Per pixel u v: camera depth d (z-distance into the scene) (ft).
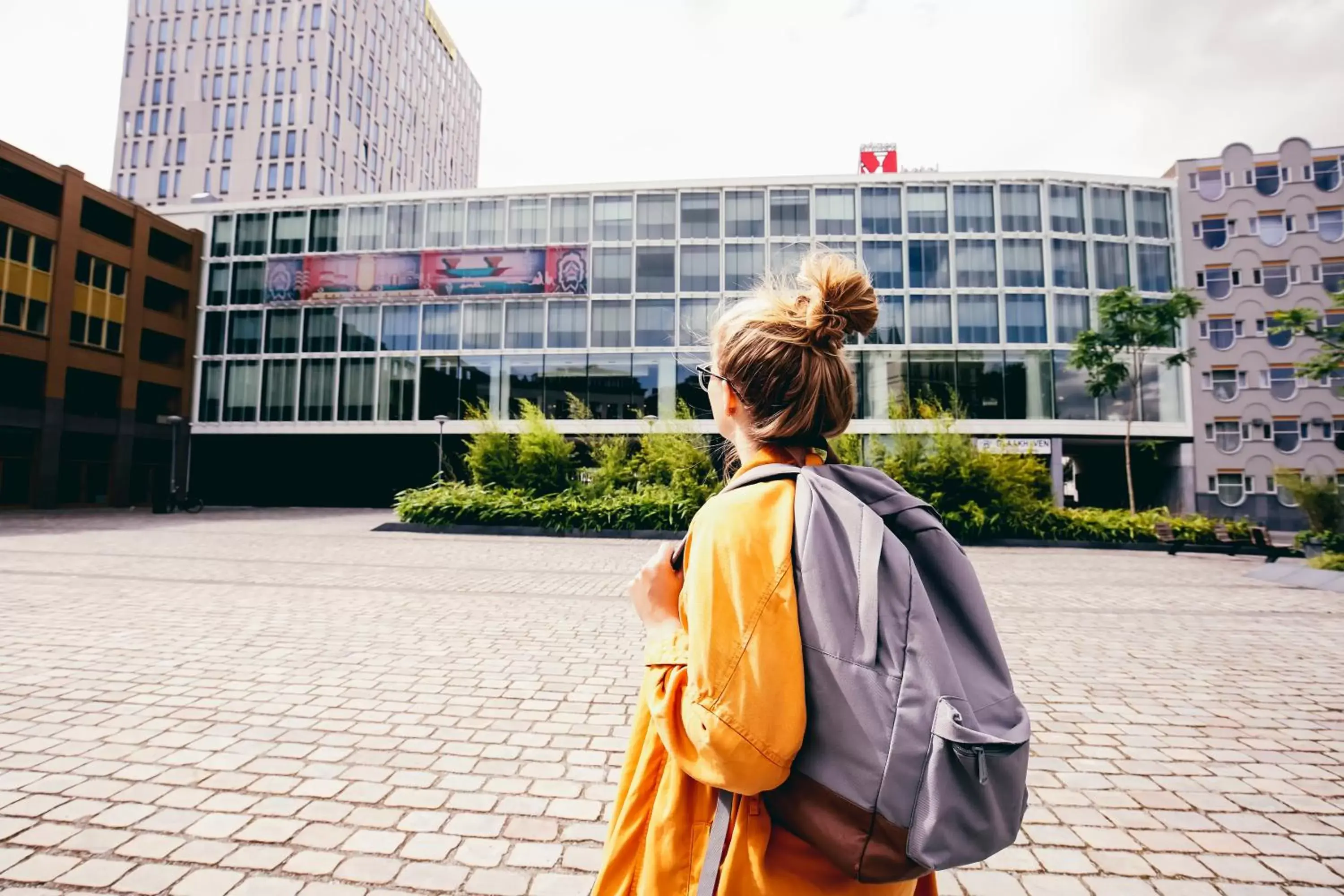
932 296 108.99
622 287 115.55
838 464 2.99
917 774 2.09
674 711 2.72
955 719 2.06
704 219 115.44
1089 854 8.21
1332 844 8.48
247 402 122.42
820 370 2.90
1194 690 15.28
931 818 2.04
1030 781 10.38
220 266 125.90
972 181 110.52
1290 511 98.68
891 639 2.26
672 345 113.09
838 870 2.40
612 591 28.02
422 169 233.55
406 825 8.55
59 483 100.68
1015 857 8.13
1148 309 76.02
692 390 112.37
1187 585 33.63
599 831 8.48
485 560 38.78
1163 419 104.06
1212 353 103.30
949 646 2.46
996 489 59.57
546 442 65.92
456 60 266.36
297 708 12.92
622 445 67.82
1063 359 105.91
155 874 7.35
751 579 2.41
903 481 61.36
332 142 175.73
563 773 10.18
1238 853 8.27
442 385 117.91
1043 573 38.70
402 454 121.39
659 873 2.81
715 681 2.33
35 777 9.70
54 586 26.30
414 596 25.90
